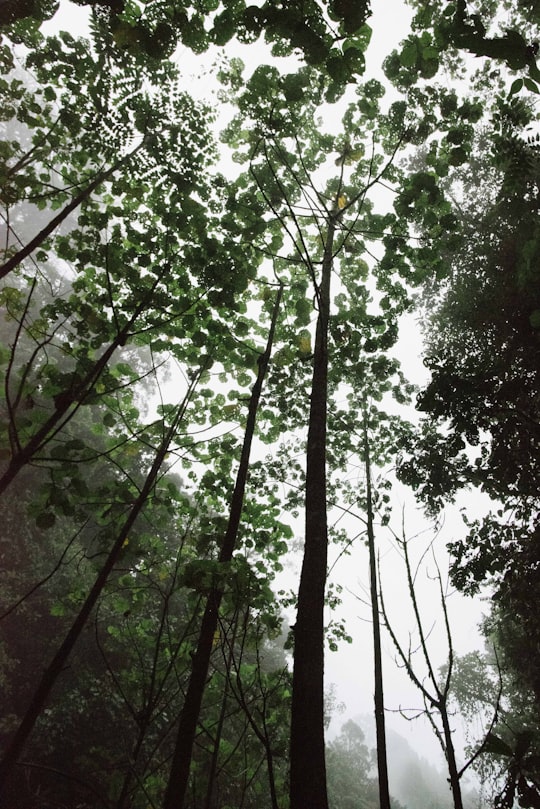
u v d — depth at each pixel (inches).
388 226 274.1
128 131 219.5
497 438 305.0
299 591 135.9
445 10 121.0
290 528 260.2
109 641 417.1
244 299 316.5
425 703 140.1
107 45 201.8
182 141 230.8
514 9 263.4
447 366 301.7
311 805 96.7
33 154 218.7
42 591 462.3
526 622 308.0
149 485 197.8
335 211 283.7
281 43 155.6
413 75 212.4
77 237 227.8
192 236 250.2
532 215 276.2
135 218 242.4
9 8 142.3
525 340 307.4
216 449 289.7
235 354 283.7
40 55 203.9
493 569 304.5
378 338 315.3
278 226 298.0
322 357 189.3
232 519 182.4
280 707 227.8
